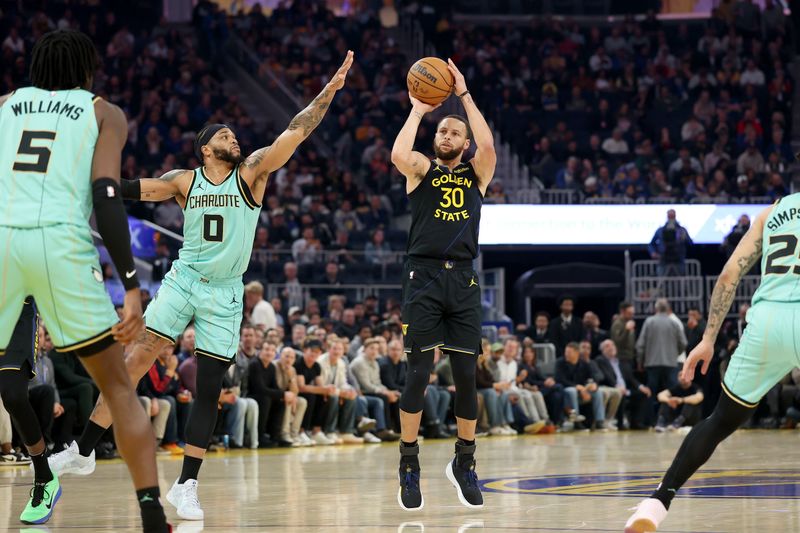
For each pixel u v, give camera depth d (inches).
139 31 941.8
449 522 175.2
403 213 764.6
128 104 802.8
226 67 937.5
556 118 885.2
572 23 1010.1
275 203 721.0
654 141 876.6
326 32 940.0
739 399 153.6
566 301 599.8
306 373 457.1
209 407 197.2
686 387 568.7
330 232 709.3
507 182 816.9
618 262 767.1
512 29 979.9
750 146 840.3
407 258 203.5
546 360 587.8
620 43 982.4
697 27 1048.2
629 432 547.8
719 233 727.7
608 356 577.0
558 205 714.2
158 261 592.7
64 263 134.2
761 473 269.9
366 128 833.5
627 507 193.8
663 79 938.7
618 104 917.2
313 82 882.8
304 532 164.2
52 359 372.5
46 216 134.7
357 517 184.4
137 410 137.0
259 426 431.5
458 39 965.8
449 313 200.2
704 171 833.5
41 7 887.1
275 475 283.1
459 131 203.3
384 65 912.9
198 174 203.0
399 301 655.8
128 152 749.3
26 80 801.6
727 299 161.0
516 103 900.0
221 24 941.2
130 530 168.9
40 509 179.6
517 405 535.8
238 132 796.6
